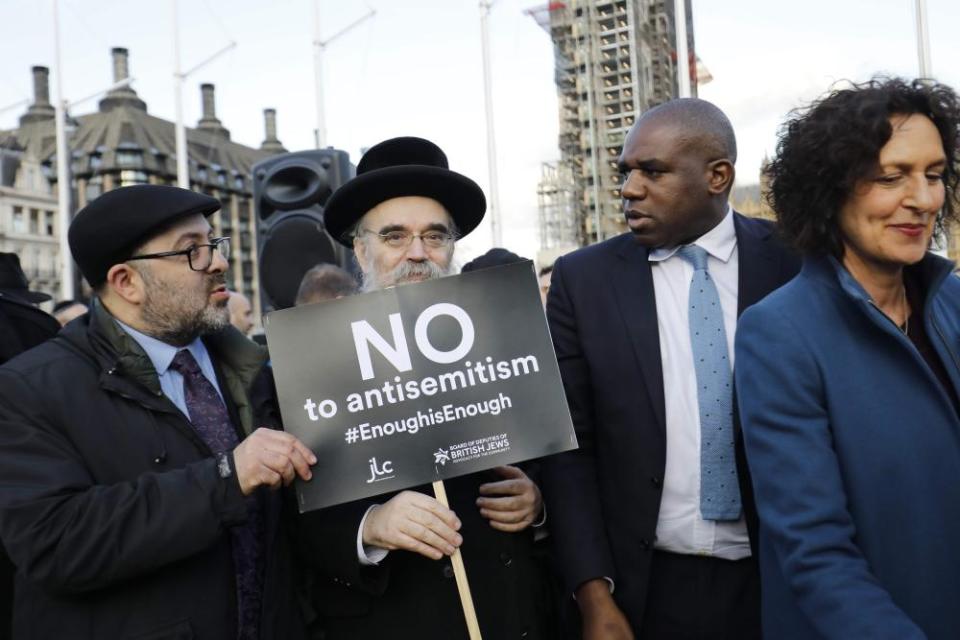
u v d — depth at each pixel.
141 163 62.41
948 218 1.49
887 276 1.44
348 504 1.84
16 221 57.16
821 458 1.34
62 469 1.60
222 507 1.59
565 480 2.02
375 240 2.00
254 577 1.85
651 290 2.05
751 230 2.09
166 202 1.87
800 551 1.30
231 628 1.72
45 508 1.54
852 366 1.38
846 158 1.34
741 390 1.48
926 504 1.33
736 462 1.90
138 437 1.72
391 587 1.84
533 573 2.00
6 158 57.31
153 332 1.89
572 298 2.13
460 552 1.83
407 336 1.78
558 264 2.23
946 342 1.44
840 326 1.41
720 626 1.94
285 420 1.73
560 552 1.96
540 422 1.77
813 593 1.28
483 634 1.83
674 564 1.98
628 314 2.04
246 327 6.09
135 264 1.85
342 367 1.76
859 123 1.32
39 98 63.81
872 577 1.28
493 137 15.17
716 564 1.95
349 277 4.22
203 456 1.78
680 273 2.06
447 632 1.80
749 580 1.94
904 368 1.37
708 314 1.98
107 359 1.74
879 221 1.35
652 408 1.97
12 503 1.54
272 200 5.04
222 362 2.07
